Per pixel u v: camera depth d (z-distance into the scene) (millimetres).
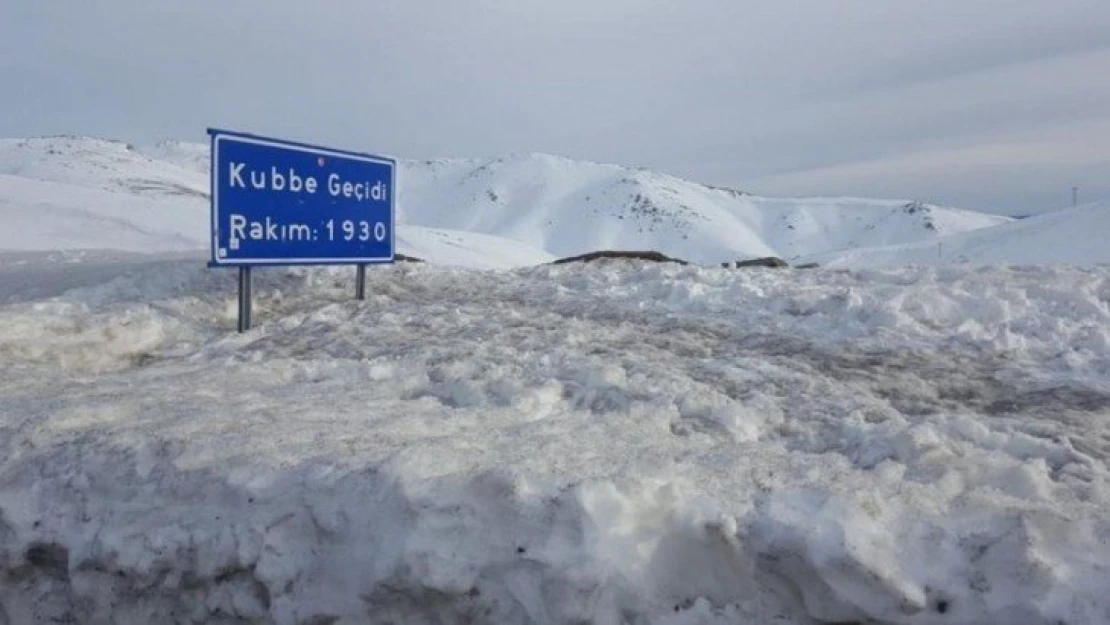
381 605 3693
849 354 7266
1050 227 110625
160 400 5793
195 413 5355
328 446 4570
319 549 3928
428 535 3664
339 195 9930
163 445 4637
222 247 8695
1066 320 7906
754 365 6805
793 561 3459
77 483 4531
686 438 4965
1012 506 3643
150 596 4156
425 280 11930
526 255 127750
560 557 3527
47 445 4922
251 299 10086
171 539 4098
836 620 3416
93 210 54281
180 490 4305
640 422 5195
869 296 8742
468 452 4340
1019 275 10219
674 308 9359
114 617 4195
